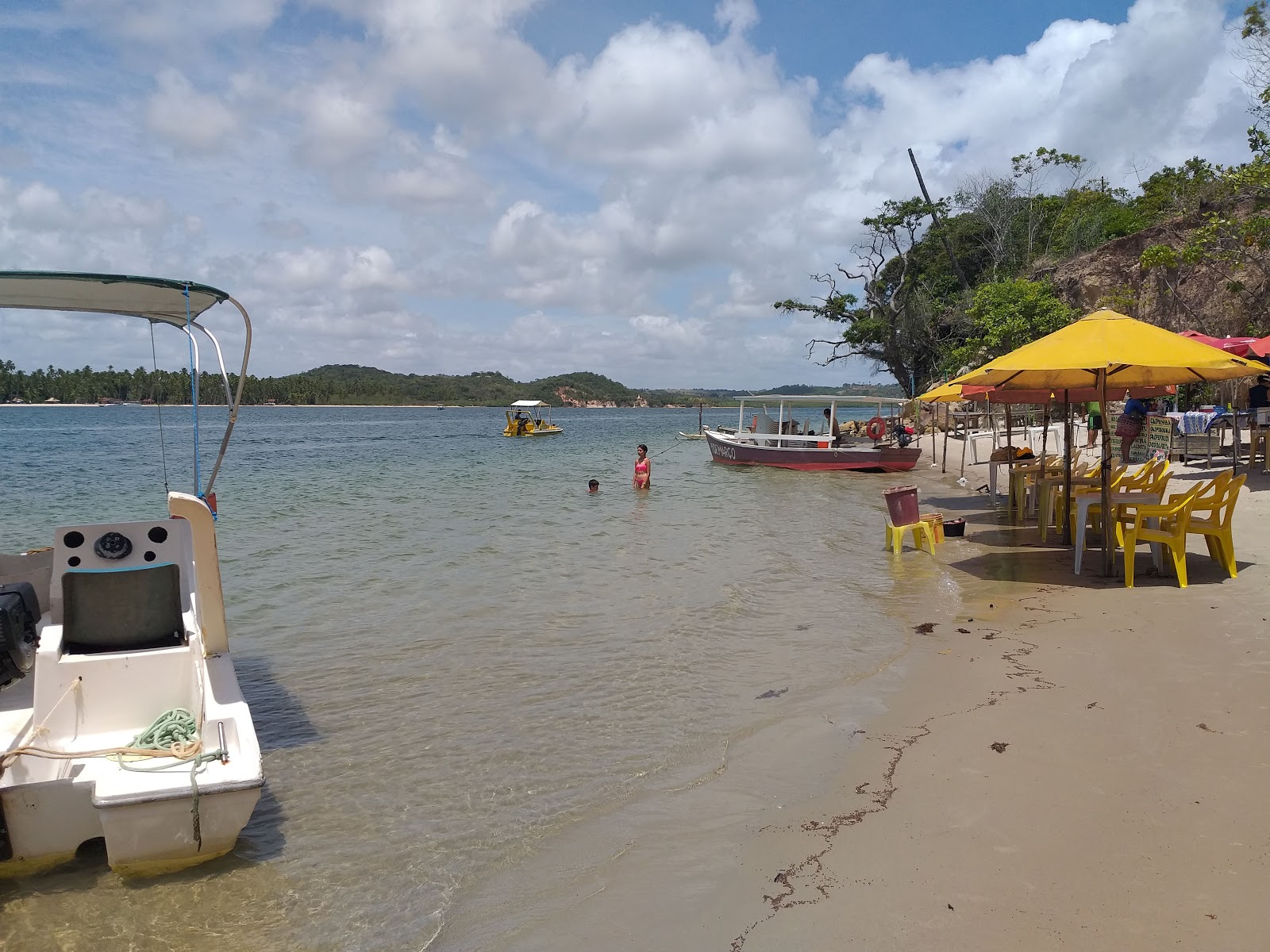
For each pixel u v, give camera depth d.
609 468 30.28
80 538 5.10
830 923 3.60
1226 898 3.52
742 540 13.80
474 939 3.72
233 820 4.28
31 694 5.14
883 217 43.47
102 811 4.05
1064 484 12.02
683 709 6.35
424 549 13.26
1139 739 5.12
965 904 3.63
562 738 5.89
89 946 3.76
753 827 4.52
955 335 43.78
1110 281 34.56
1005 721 5.59
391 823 4.77
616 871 4.18
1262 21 21.09
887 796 4.71
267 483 24.78
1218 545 9.34
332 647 8.09
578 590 10.31
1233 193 27.58
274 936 3.81
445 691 6.86
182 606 5.59
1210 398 26.06
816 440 27.64
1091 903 3.56
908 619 8.52
